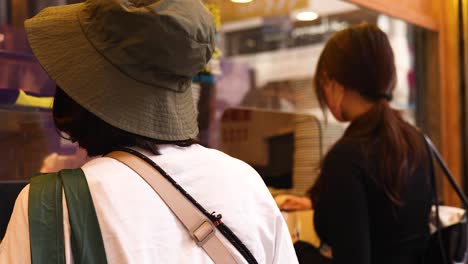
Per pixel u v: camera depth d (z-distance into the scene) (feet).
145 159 2.69
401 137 4.84
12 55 4.30
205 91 6.68
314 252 5.34
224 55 8.18
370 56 4.97
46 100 4.48
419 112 9.49
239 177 2.97
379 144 4.76
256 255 2.84
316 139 8.21
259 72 8.40
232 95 7.43
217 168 2.90
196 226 2.68
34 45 2.73
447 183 9.27
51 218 2.41
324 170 4.87
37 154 4.57
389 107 4.98
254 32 8.51
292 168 8.27
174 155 2.79
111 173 2.59
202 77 6.44
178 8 2.66
